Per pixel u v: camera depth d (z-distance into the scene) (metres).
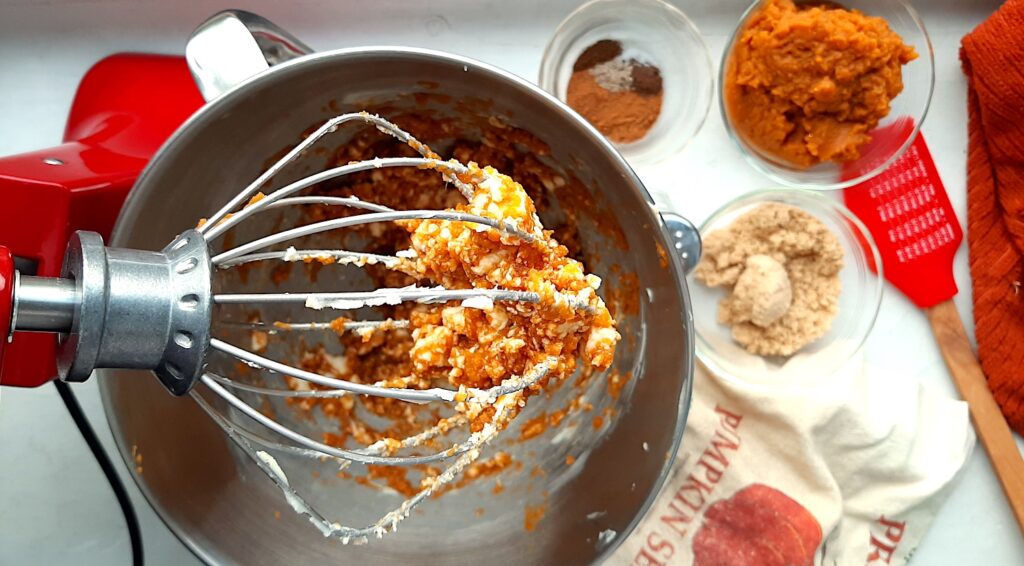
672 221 0.38
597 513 0.36
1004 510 0.43
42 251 0.31
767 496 0.42
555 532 0.37
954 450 0.42
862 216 0.43
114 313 0.23
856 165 0.43
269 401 0.39
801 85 0.40
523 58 0.44
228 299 0.24
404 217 0.27
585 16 0.43
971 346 0.43
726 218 0.43
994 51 0.40
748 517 0.42
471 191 0.31
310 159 0.37
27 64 0.43
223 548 0.34
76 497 0.42
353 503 0.38
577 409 0.39
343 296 0.25
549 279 0.30
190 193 0.34
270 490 0.36
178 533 0.33
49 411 0.42
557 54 0.43
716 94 0.44
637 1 0.43
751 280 0.42
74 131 0.41
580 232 0.39
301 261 0.39
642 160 0.44
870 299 0.43
